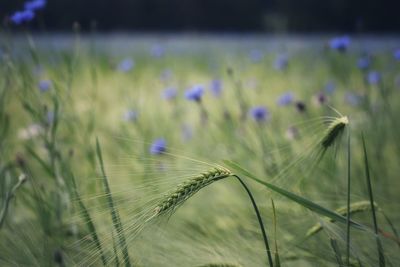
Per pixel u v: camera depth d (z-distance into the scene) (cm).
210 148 170
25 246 111
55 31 779
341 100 202
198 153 168
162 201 93
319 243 111
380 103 170
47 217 118
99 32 927
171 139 182
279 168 123
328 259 108
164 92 202
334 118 100
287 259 107
